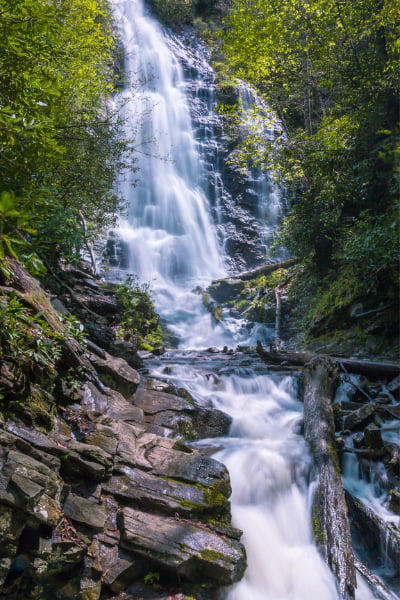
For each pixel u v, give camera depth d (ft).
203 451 17.02
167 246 65.26
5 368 11.53
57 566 9.54
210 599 10.72
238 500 15.15
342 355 30.42
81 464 11.40
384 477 16.55
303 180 48.60
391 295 33.04
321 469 15.98
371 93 36.63
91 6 37.76
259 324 49.65
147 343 37.55
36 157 10.48
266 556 13.11
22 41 10.27
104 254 59.47
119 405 16.69
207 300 54.90
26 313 13.80
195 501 12.44
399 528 14.38
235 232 71.51
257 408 22.63
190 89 85.25
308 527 14.44
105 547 10.57
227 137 79.10
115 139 34.99
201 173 76.38
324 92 44.01
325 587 12.17
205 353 35.12
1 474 9.04
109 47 47.42
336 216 40.83
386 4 33.58
